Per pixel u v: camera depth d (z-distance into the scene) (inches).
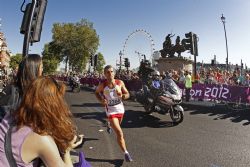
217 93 589.3
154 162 221.3
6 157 62.0
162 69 1314.0
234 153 245.6
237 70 674.8
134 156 235.8
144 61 760.3
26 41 286.2
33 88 67.3
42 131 63.4
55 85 70.0
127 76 925.2
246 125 370.6
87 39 3223.4
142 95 420.2
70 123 69.4
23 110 65.7
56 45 3289.9
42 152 62.7
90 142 279.4
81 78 1467.8
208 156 236.7
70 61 3277.6
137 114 444.8
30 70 111.7
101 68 3971.5
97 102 613.6
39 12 290.8
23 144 62.1
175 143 277.4
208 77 688.4
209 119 414.6
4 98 124.3
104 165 215.0
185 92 635.5
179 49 1284.4
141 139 292.8
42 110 64.9
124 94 222.5
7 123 66.2
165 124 373.1
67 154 71.3
